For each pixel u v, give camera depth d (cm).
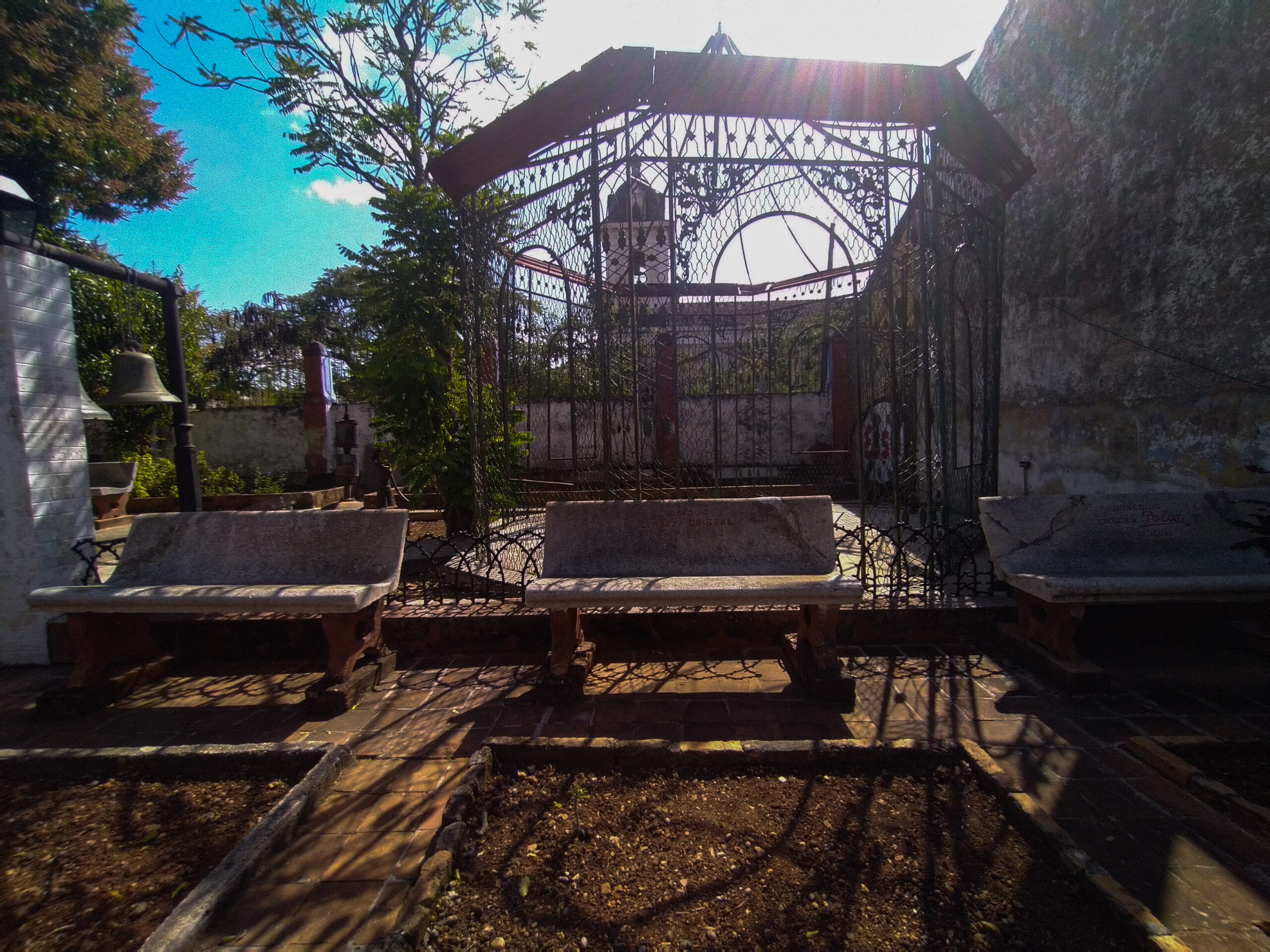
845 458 1020
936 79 387
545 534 384
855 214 443
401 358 634
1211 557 376
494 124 415
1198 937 172
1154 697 325
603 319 438
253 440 1405
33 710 341
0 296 381
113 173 1229
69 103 1105
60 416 414
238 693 359
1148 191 473
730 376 1094
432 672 383
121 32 1134
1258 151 390
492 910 186
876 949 169
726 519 386
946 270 519
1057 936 171
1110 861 203
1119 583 329
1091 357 538
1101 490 529
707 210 446
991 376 538
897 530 433
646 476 879
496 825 225
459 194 482
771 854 206
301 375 1711
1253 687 334
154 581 380
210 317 1880
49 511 407
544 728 306
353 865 212
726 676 367
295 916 189
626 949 171
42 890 201
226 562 386
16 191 373
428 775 267
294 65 908
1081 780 250
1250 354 399
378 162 974
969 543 440
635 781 250
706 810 230
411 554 651
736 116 430
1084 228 542
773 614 414
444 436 643
